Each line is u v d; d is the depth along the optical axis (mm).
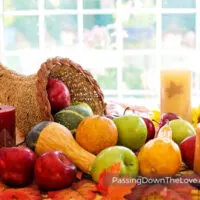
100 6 3291
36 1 3322
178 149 1237
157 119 1634
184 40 3285
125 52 3338
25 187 1238
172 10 3258
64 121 1379
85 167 1254
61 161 1213
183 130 1391
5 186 1240
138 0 3270
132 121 1338
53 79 1523
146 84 3363
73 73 1578
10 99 1551
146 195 1163
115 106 2000
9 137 1353
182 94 1636
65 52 3363
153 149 1218
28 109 1495
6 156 1227
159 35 3289
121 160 1209
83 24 3322
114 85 3383
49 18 3338
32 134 1295
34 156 1246
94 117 1296
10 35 3375
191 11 3238
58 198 1184
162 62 3328
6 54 3391
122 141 1336
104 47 3344
